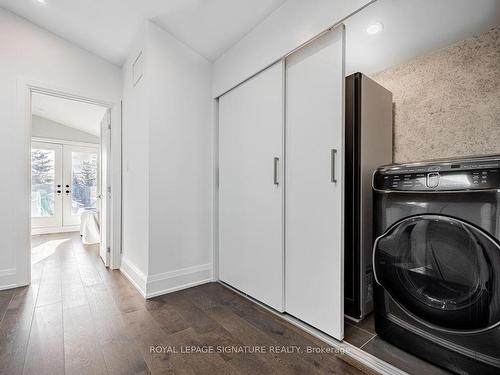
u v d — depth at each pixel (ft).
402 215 4.13
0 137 7.00
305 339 4.71
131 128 8.02
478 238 3.35
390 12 5.01
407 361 3.99
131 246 7.92
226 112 7.48
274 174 5.74
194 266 7.45
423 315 3.98
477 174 3.37
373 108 5.83
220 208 7.72
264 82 6.07
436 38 5.82
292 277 5.40
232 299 6.45
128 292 6.83
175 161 7.08
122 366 3.93
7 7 7.00
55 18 7.18
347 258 5.54
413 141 6.44
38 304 6.06
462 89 5.74
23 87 7.30
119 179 9.05
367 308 5.62
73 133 17.66
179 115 7.19
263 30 5.96
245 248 6.67
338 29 4.50
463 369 3.56
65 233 16.43
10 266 7.09
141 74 7.06
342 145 4.46
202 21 6.40
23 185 7.29
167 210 6.90
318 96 4.87
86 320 5.33
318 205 4.86
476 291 3.44
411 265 4.13
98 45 8.14
